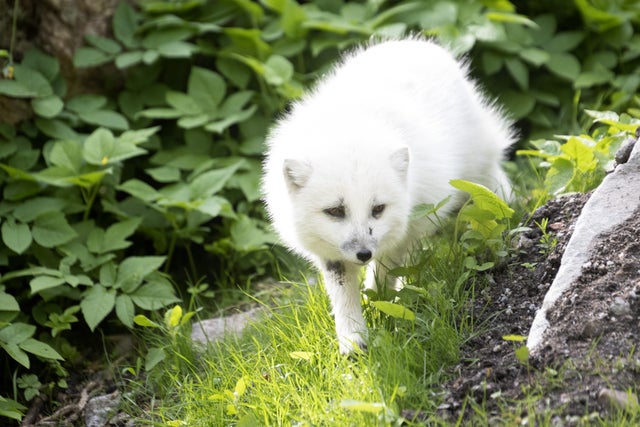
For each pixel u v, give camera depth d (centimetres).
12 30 833
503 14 901
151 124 906
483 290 595
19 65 811
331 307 630
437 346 546
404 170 573
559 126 945
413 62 674
